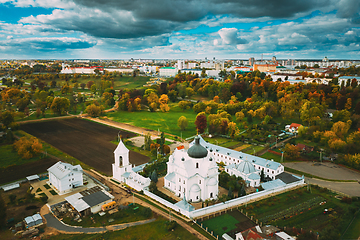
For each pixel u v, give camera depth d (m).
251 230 88.19
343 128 192.88
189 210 104.06
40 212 107.44
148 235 92.44
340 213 107.88
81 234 93.00
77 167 135.00
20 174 144.75
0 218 95.75
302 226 98.50
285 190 129.00
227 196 117.81
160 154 174.75
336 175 147.62
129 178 134.38
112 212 107.00
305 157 172.62
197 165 120.25
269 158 174.38
